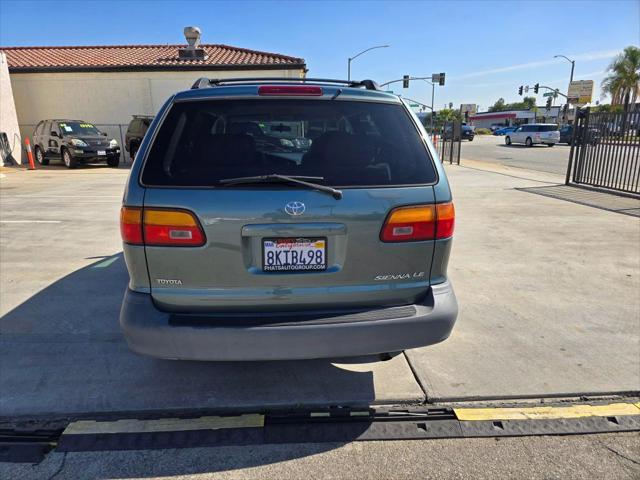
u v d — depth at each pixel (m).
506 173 14.69
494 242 6.11
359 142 2.44
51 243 6.00
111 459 2.30
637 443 2.44
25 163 18.62
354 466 2.27
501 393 2.81
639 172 9.36
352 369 3.07
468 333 3.55
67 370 3.02
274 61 19.70
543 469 2.25
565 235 6.45
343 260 2.32
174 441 2.43
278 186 2.25
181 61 19.50
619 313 3.91
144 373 3.00
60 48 22.33
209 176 2.25
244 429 2.52
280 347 2.27
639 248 5.80
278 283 2.30
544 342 3.41
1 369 3.02
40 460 2.29
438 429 2.54
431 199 2.39
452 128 18.53
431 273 2.47
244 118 2.50
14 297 4.18
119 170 16.14
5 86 17.22
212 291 2.29
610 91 42.03
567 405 2.72
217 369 3.06
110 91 19.19
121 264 5.13
